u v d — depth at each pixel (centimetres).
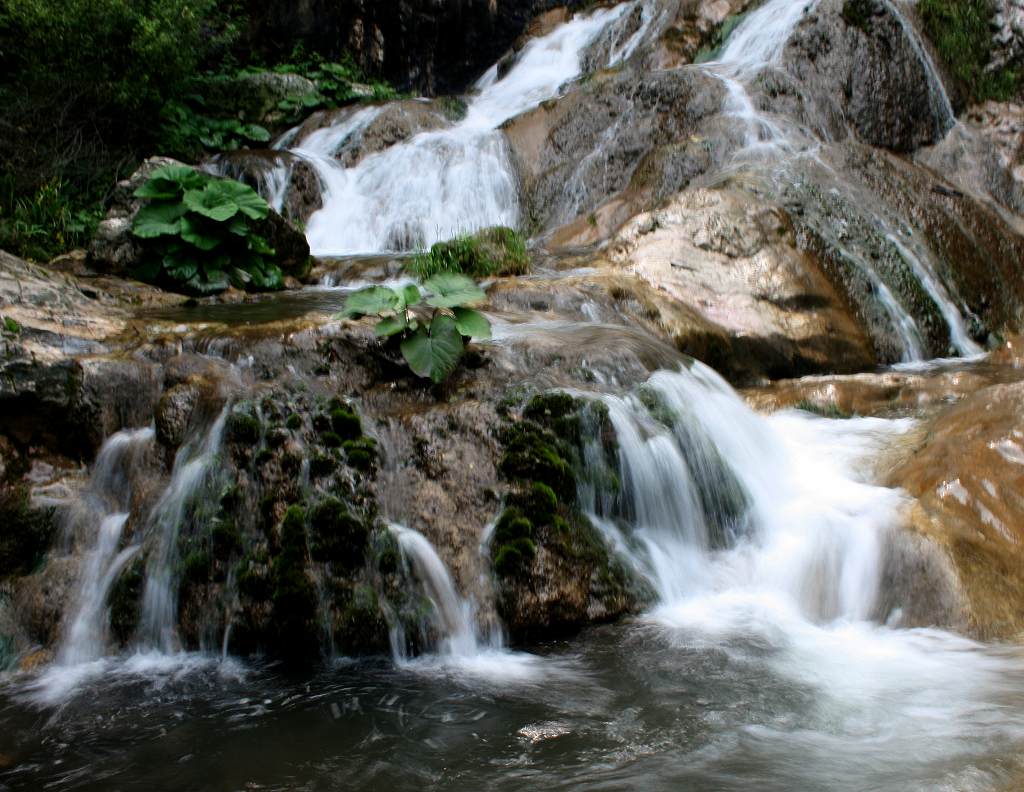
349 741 315
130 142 1105
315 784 290
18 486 431
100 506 432
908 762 293
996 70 1138
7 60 1047
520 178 1091
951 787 277
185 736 321
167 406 440
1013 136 1095
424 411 450
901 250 870
